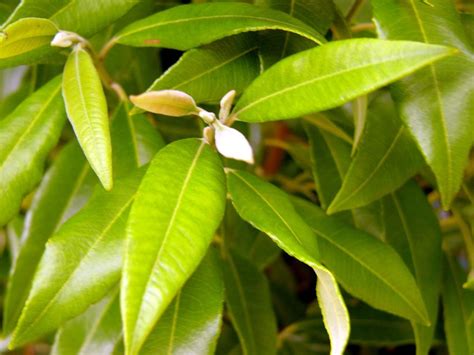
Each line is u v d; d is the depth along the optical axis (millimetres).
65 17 434
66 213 487
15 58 428
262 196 396
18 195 424
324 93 379
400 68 363
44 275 401
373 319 568
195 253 343
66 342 476
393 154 451
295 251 356
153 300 326
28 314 400
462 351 475
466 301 491
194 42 419
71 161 494
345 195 444
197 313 421
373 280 456
